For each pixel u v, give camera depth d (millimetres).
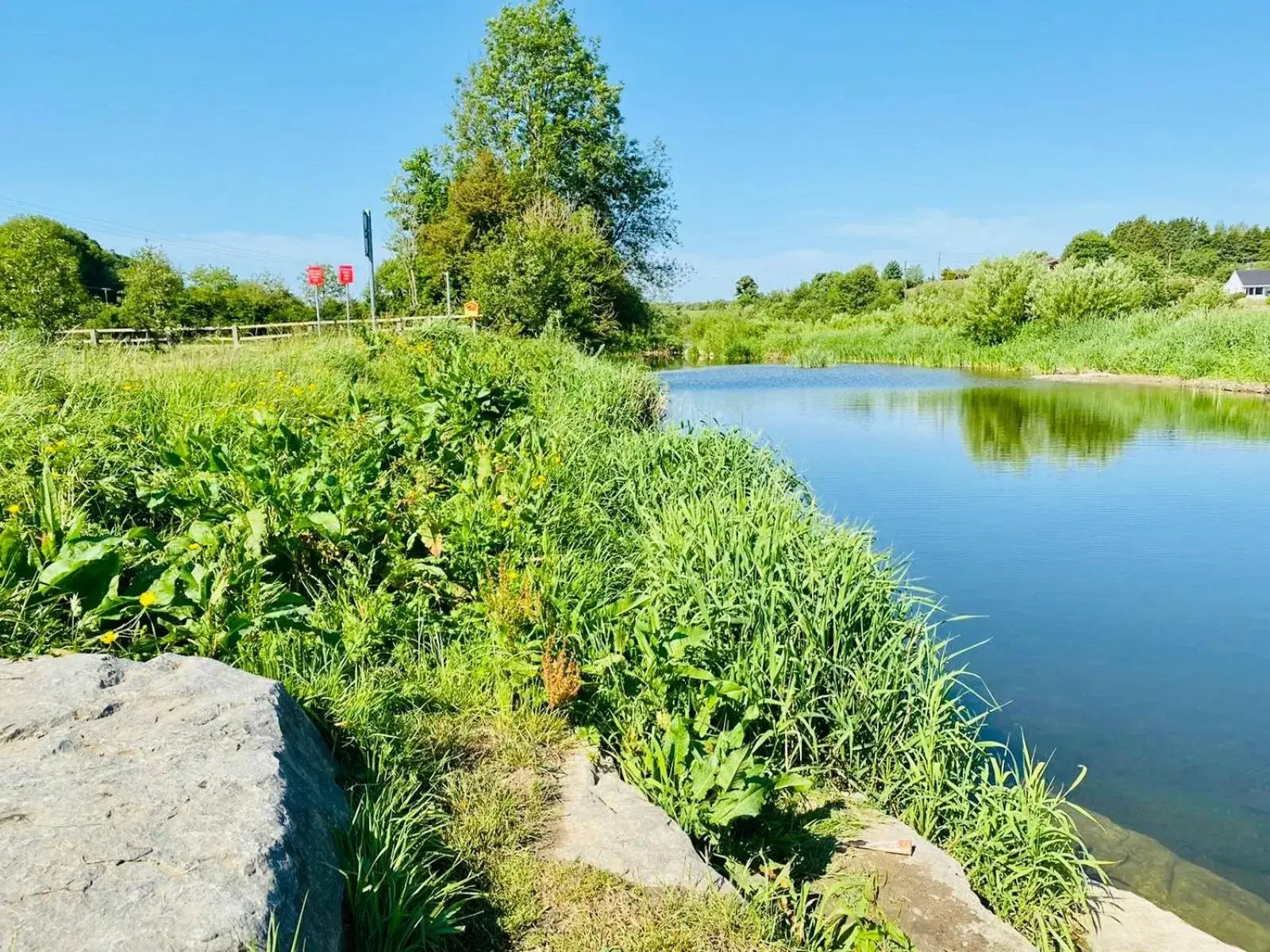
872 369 35812
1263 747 5125
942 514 10570
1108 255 86688
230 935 1927
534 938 2752
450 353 12773
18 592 3820
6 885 1936
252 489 5277
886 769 4539
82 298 32562
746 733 4473
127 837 2143
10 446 5504
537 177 35469
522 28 38562
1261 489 11734
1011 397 23203
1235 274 81938
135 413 7414
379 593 4785
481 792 3432
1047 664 6293
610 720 4137
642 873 3072
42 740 2545
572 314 25328
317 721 3416
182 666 3115
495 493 6340
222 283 50125
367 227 17391
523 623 4410
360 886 2531
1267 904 3877
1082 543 9312
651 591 5289
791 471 9547
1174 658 6363
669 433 9500
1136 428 17359
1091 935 3684
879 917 3357
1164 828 4406
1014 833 4051
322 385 10125
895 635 5102
